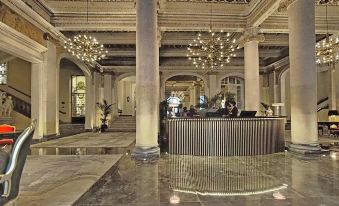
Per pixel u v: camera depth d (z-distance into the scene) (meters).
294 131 8.20
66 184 4.64
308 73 7.84
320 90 18.69
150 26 7.69
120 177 5.23
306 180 4.93
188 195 4.08
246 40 11.81
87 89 17.75
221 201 3.79
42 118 11.38
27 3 9.60
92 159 7.14
